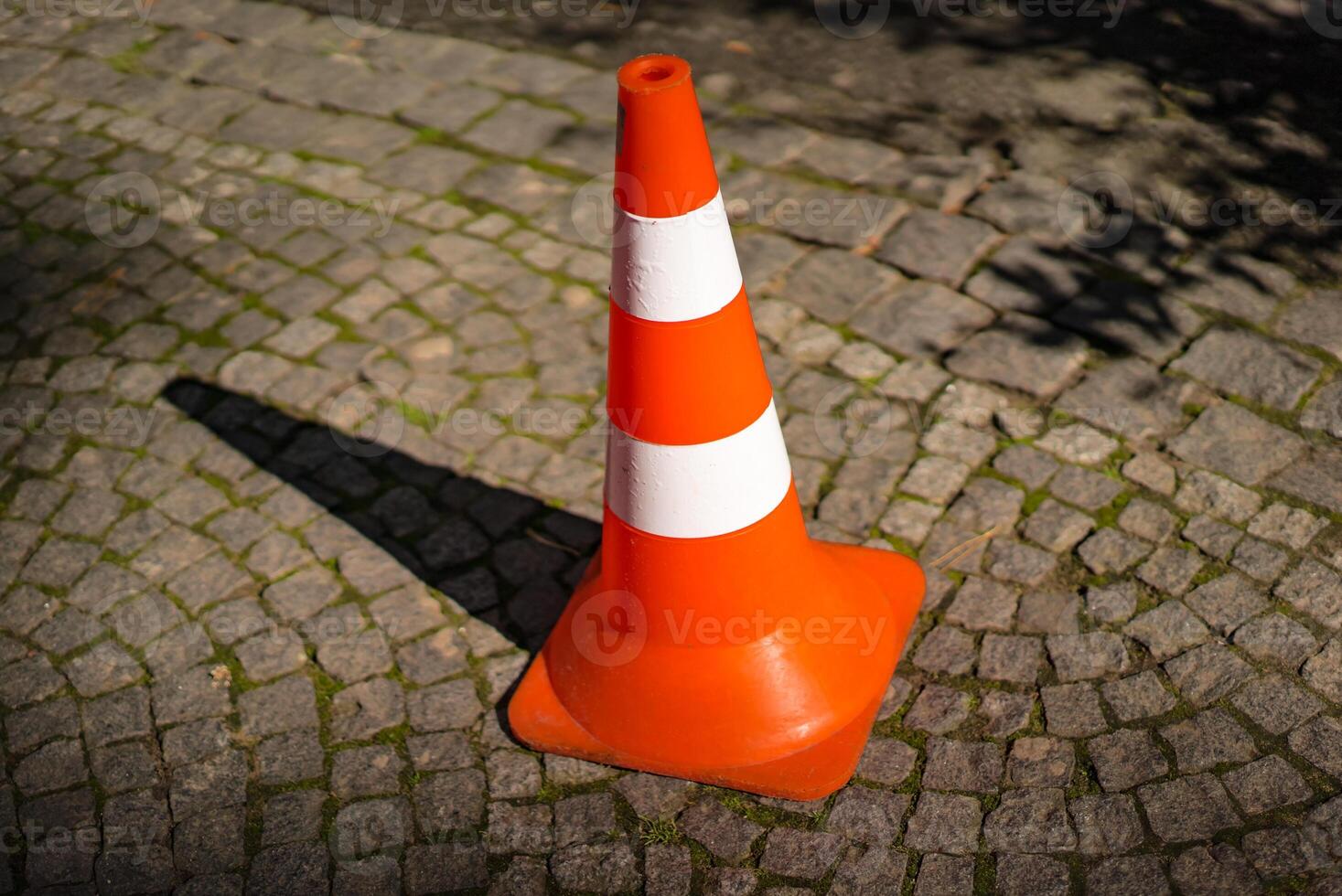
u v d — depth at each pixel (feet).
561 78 19.94
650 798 10.59
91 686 11.68
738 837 10.28
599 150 18.35
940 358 14.62
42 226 17.52
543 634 11.99
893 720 11.05
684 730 10.49
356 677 11.66
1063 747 10.69
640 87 8.29
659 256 8.84
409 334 15.49
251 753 11.07
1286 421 13.39
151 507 13.44
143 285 16.40
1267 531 12.30
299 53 20.86
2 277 16.65
